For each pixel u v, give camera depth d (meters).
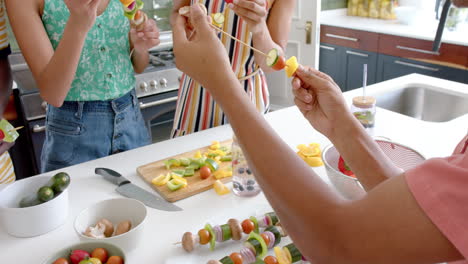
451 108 1.86
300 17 3.42
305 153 1.28
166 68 2.83
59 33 1.42
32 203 0.99
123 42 1.53
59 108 1.48
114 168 1.28
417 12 3.35
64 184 1.00
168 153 1.37
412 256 0.46
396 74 3.30
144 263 0.88
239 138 0.59
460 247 0.42
